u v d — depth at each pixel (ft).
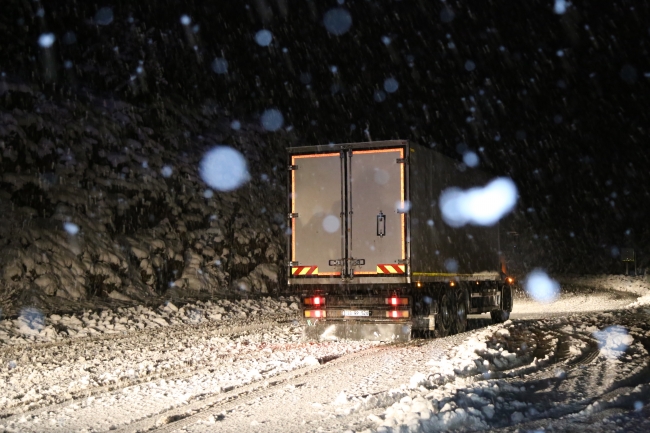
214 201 121.29
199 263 106.42
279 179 145.59
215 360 43.65
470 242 67.82
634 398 28.55
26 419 26.86
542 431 22.75
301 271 56.03
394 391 28.71
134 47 138.72
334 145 55.77
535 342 49.85
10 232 82.84
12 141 91.45
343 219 55.26
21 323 61.00
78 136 104.47
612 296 138.21
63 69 118.42
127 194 104.27
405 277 53.52
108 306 82.43
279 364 41.22
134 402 29.78
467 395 27.02
